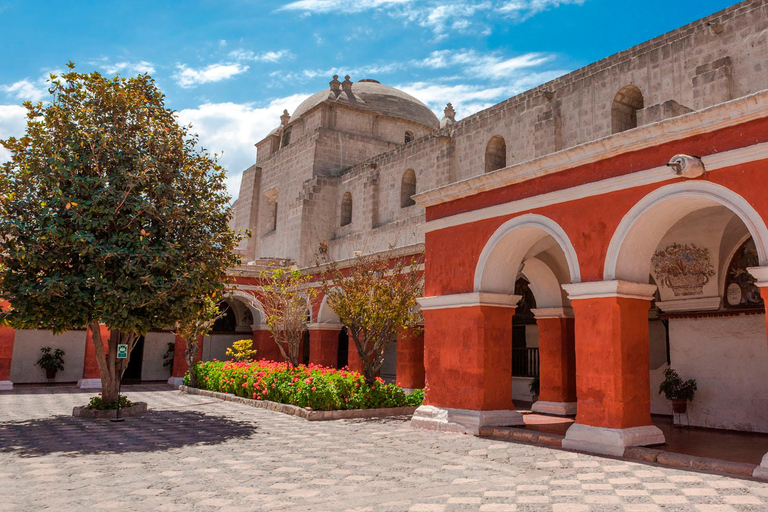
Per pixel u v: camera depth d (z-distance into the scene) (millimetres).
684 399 12211
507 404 11680
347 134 28922
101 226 12039
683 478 7445
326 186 27406
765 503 6242
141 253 11875
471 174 20969
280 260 26406
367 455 9133
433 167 22641
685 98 14758
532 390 17453
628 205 9320
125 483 7227
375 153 29516
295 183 29297
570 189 10172
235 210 34719
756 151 7816
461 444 10094
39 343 24812
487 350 11516
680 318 12602
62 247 11945
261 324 24578
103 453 9242
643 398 9453
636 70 15906
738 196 7961
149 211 12352
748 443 9820
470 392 11531
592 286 9531
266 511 6047
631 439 9016
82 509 6059
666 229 9633
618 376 9180
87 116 12820
